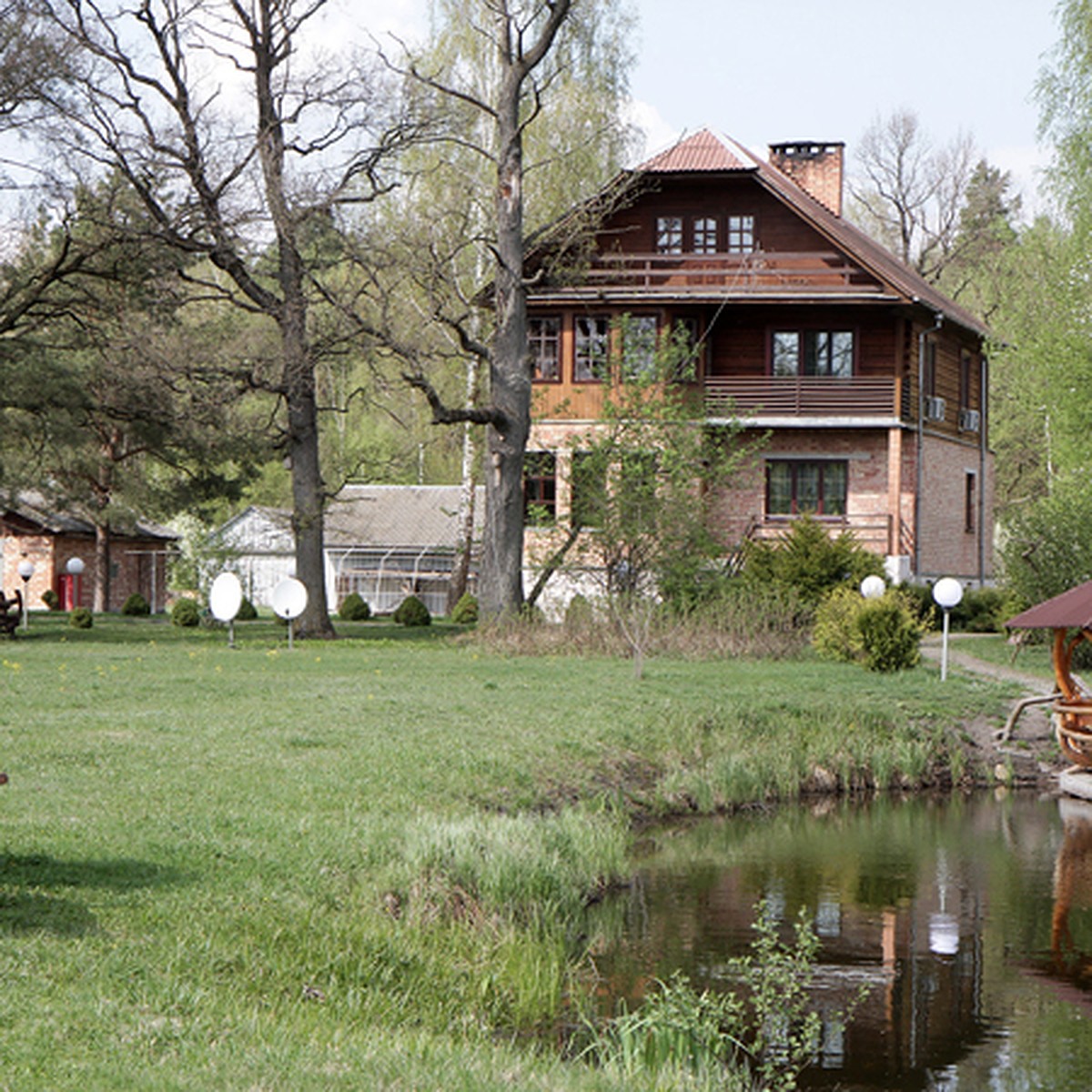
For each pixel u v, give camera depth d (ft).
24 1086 18.52
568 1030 29.73
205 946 26.84
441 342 126.82
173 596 210.18
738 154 131.03
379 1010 26.89
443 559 208.54
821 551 107.24
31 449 121.70
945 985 35.12
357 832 38.32
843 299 125.59
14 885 29.50
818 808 61.36
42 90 102.68
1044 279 126.52
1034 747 72.02
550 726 61.05
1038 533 105.09
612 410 111.65
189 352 112.37
